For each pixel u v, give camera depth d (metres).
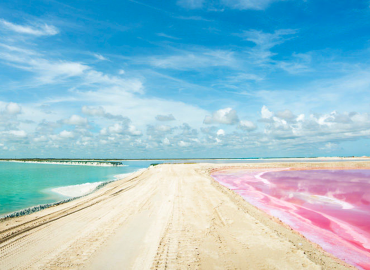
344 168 46.78
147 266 6.02
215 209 11.70
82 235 8.20
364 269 6.76
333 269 5.93
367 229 10.38
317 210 13.78
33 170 48.62
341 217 12.29
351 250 8.12
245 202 14.24
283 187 22.78
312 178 30.23
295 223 11.25
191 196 15.05
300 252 6.80
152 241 7.65
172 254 6.71
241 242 7.56
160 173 30.98
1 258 6.50
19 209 13.91
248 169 44.47
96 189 21.25
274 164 56.22
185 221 9.77
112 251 6.91
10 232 8.56
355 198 17.41
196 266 6.02
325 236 9.50
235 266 6.00
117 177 33.78
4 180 29.59
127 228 8.91
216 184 20.89
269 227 9.21
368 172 38.47
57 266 6.03
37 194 19.16
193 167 44.22
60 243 7.51
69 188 22.38
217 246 7.25
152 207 12.19
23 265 6.09
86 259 6.41
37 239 7.87
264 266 5.99
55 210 11.92
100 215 10.76
